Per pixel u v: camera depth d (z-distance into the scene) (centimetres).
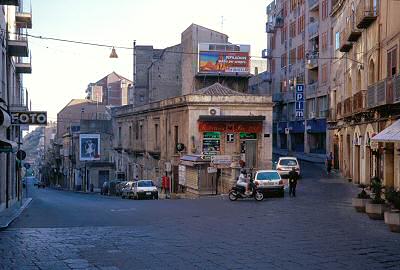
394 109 2453
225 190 3669
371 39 2980
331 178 3956
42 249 1240
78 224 1816
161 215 2102
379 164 2781
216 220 1855
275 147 7300
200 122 4016
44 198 4441
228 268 1005
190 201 2953
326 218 1850
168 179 4438
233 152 4062
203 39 5991
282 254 1148
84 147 7294
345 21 3834
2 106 2791
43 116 3150
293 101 6388
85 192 6806
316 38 5694
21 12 4119
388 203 1752
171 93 6356
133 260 1093
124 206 2728
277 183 2844
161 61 6359
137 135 5644
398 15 2444
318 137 5850
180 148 4147
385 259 1084
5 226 1666
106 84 9900
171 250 1213
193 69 5938
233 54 5878
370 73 3041
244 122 4072
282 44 6956
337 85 4378
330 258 1098
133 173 5788
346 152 3925
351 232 1492
